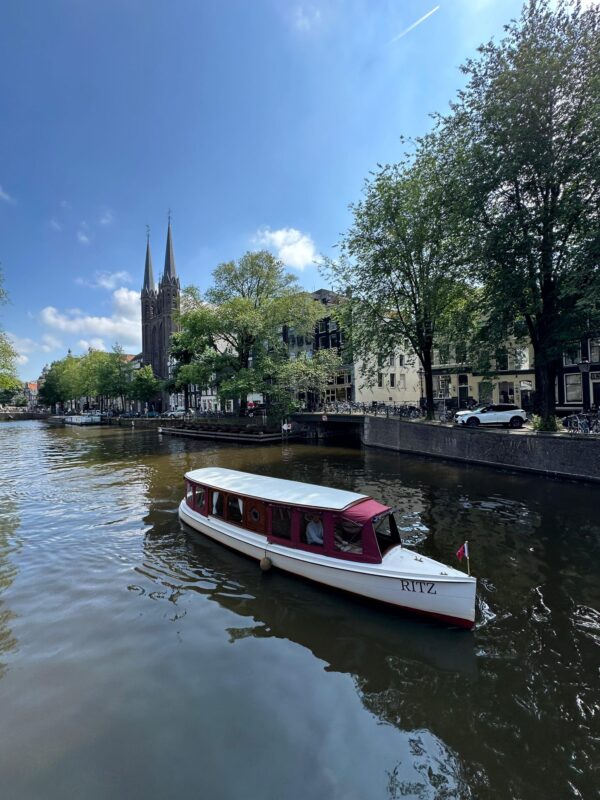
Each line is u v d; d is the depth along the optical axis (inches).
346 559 300.4
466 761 169.9
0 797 156.9
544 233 685.9
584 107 629.3
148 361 3700.8
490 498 556.7
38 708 200.4
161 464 940.6
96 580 337.4
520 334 802.8
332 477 731.4
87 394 3294.8
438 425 919.0
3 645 250.7
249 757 172.9
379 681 215.9
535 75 631.8
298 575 326.3
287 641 250.5
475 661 230.1
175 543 415.2
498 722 188.9
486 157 684.7
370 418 1201.4
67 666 230.7
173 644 249.4
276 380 1513.3
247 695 206.8
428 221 938.1
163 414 2625.5
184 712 196.9
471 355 874.1
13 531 466.9
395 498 570.6
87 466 930.7
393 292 1036.5
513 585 315.9
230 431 1558.8
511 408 927.0
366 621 268.7
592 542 394.0
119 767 169.5
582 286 625.6
